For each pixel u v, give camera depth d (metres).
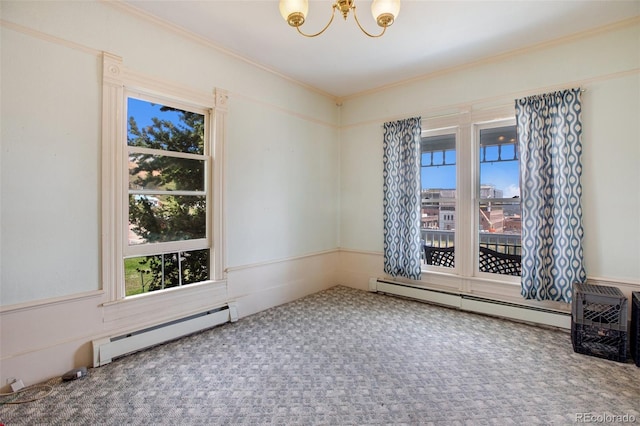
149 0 2.34
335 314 3.37
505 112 3.24
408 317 3.27
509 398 1.88
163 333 2.61
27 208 2.00
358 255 4.45
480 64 3.38
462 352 2.48
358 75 3.76
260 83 3.46
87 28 2.22
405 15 2.53
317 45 3.04
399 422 1.67
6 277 1.92
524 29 2.75
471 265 3.52
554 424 1.65
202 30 2.77
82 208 2.22
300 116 3.99
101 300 2.31
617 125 2.68
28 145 1.99
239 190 3.27
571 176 2.83
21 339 1.97
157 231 2.69
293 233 3.91
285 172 3.79
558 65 2.94
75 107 2.18
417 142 3.79
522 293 3.08
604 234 2.74
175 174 2.81
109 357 2.28
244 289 3.32
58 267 2.12
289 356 2.41
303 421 1.68
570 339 2.72
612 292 2.44
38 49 2.02
